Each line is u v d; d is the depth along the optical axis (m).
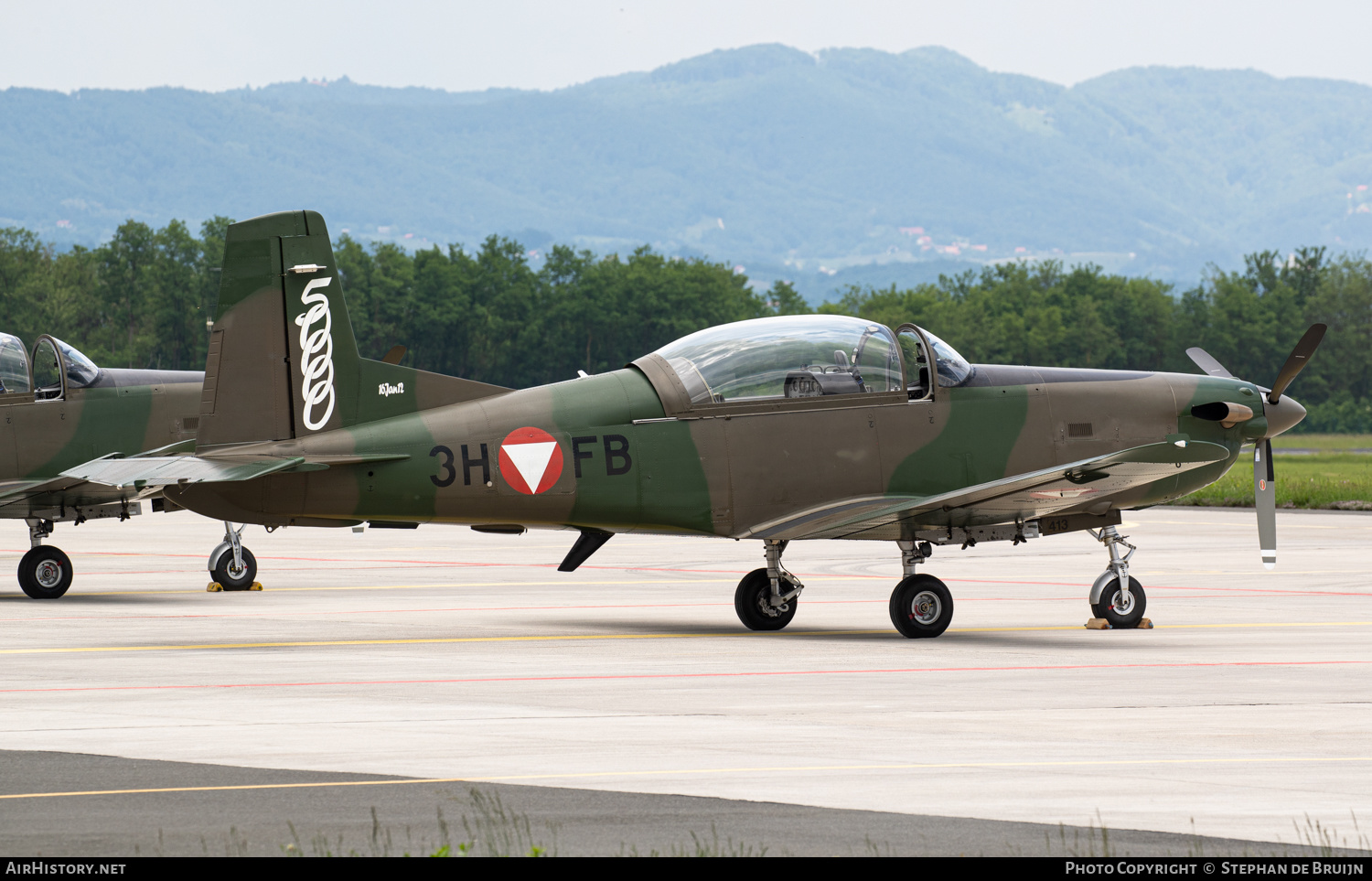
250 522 48.78
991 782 26.83
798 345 51.16
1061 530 52.59
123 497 65.81
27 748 29.48
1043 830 23.55
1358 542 101.25
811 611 59.38
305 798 25.33
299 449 48.50
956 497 47.69
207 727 31.89
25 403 65.38
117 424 66.56
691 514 49.97
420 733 31.31
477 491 48.66
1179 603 63.28
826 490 50.84
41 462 65.25
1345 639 50.38
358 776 27.05
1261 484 55.69
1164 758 29.06
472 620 55.28
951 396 52.00
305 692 37.06
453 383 49.59
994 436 52.22
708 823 23.77
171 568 81.81
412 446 48.44
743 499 50.28
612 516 49.59
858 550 97.00
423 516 48.88
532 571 80.81
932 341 52.16
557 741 30.48
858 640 49.25
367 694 36.62
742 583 52.41
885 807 24.94
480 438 48.69
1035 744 30.47
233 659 43.59
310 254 48.97
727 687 38.09
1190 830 23.61
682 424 49.91
